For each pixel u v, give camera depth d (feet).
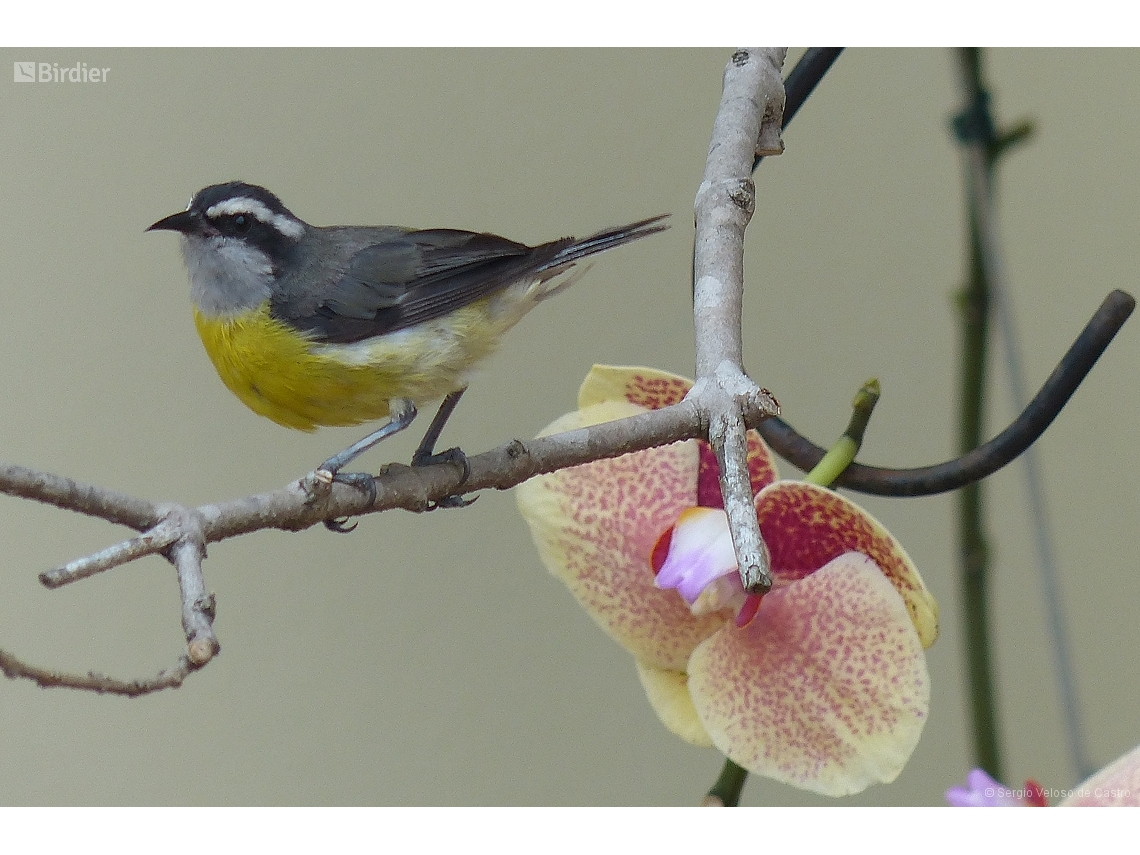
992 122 14.58
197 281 14.55
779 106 13.23
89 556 7.74
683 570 10.14
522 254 14.47
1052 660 13.35
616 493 10.97
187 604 7.69
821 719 9.62
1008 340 13.92
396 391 14.43
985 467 10.41
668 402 11.12
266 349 14.25
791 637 9.80
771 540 10.34
